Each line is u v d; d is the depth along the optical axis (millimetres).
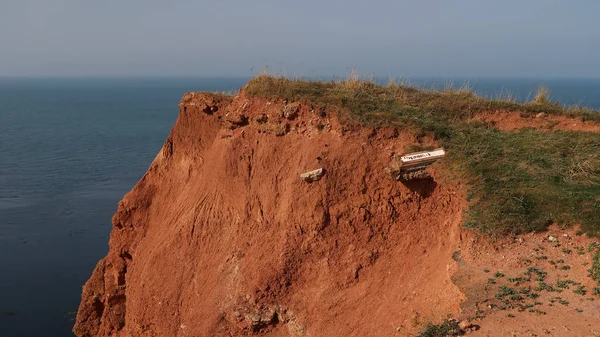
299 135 16141
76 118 116062
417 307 12031
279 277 14289
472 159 14586
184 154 19766
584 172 14094
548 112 17281
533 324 10062
